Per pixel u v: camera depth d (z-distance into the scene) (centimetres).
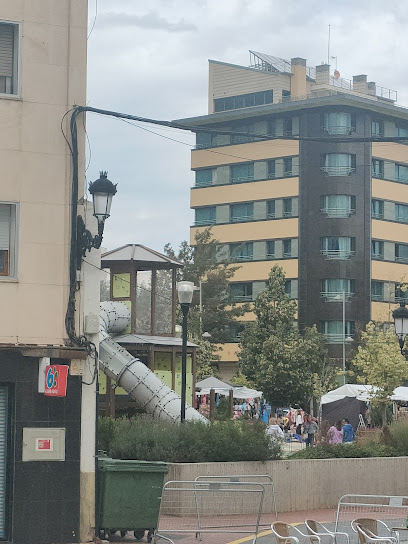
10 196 1911
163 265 4284
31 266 1911
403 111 9481
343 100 9156
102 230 1888
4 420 1883
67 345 1912
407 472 2725
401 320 2712
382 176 9494
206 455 2370
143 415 2720
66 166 1944
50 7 1962
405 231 9675
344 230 9219
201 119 9919
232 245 9819
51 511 1877
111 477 1892
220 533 2044
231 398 4988
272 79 9925
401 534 2005
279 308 7338
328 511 2453
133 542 1911
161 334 4288
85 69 1970
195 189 10088
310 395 7219
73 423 1902
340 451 2659
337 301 9181
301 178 9356
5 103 1922
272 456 2439
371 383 6275
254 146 9700
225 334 8388
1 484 1873
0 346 1858
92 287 1942
